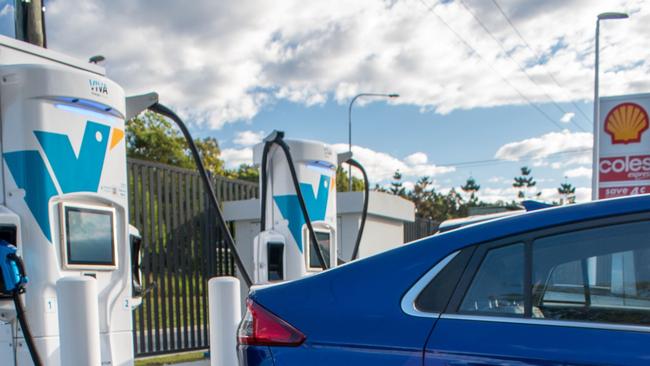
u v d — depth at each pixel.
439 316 2.26
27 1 5.38
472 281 2.30
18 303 3.63
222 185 9.70
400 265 2.45
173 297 8.54
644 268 2.15
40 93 3.95
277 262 6.93
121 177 4.65
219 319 4.71
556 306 2.18
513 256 2.31
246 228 9.76
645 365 1.91
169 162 27.77
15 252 3.65
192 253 8.76
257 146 7.45
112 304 4.48
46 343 3.90
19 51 4.14
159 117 28.14
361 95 24.27
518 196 86.88
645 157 12.80
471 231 2.43
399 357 2.21
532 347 2.06
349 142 24.41
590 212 2.29
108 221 4.48
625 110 12.96
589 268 2.21
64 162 4.10
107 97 4.42
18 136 3.93
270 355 2.43
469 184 86.62
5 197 3.92
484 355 2.10
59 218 4.05
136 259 5.02
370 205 10.22
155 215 8.19
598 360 1.96
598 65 16.72
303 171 7.23
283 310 2.51
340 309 2.42
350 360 2.28
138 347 8.11
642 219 2.21
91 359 3.71
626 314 2.10
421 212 69.75
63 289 3.67
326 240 7.69
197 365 7.41
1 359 3.77
